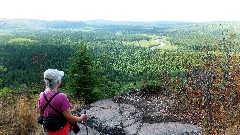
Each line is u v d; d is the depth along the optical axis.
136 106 9.00
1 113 7.20
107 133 7.07
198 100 8.00
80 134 6.81
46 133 4.07
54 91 4.02
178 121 7.70
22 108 7.51
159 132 6.93
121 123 7.48
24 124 6.88
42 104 3.97
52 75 3.97
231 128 6.57
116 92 13.53
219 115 6.88
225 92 7.29
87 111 8.40
